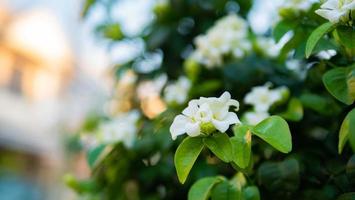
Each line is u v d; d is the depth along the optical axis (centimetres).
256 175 41
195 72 57
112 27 71
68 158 209
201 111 33
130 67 70
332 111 42
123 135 54
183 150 33
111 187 57
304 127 45
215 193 37
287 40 43
